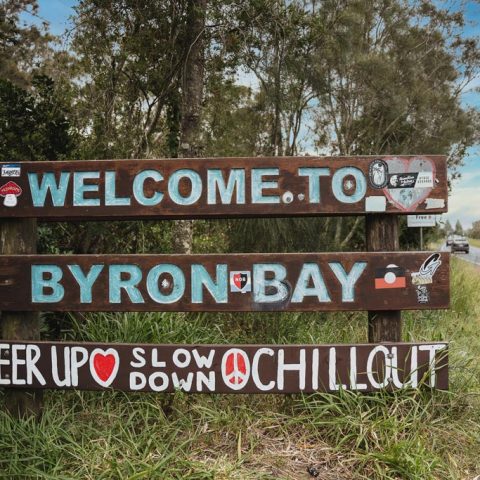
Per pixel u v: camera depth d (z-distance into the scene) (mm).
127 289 3535
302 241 6211
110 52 7941
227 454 3223
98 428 3471
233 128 12961
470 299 8461
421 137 15930
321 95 11672
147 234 6074
